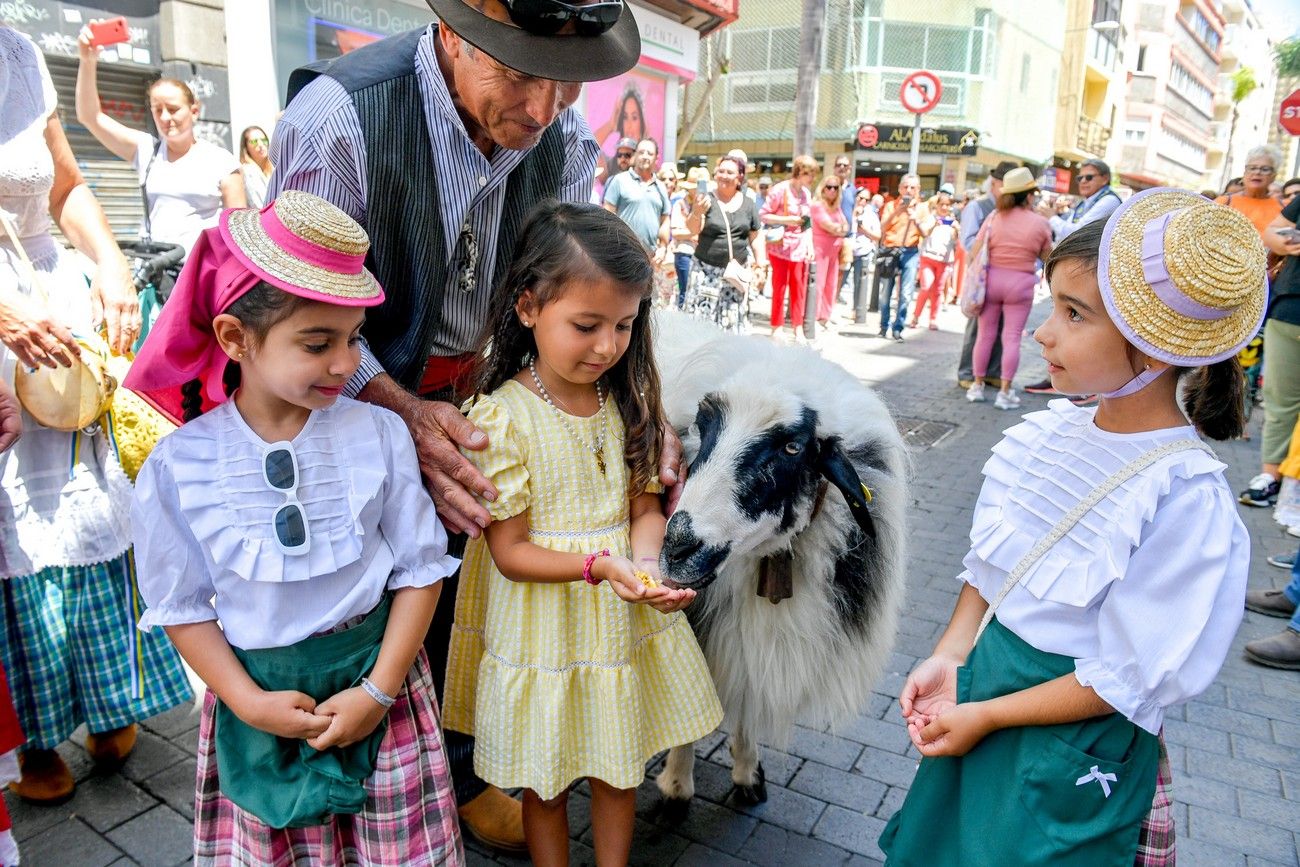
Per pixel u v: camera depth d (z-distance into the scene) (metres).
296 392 1.58
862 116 27.58
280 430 1.68
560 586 1.93
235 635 1.65
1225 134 69.88
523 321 1.89
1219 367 1.55
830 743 3.07
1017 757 1.61
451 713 2.18
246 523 1.62
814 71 14.37
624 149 8.95
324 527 1.66
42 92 2.46
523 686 1.94
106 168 7.15
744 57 28.98
